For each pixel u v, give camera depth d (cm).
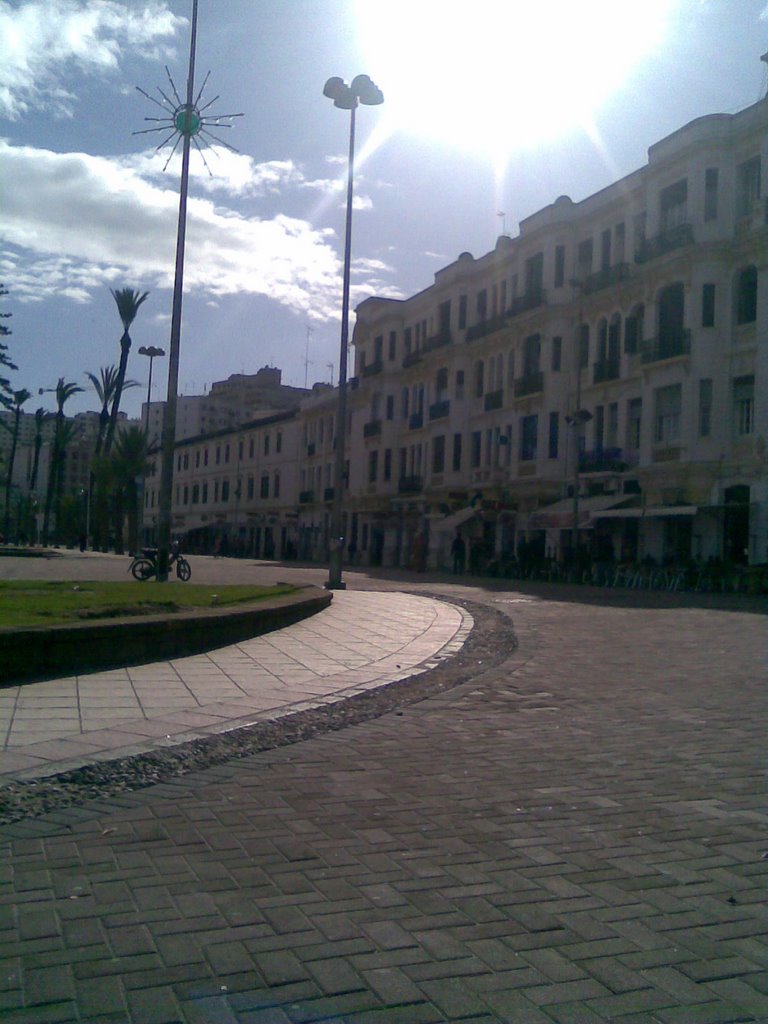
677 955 429
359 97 2788
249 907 474
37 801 647
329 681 1171
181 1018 367
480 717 978
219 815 629
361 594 2583
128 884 502
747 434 3309
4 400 5059
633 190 3941
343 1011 375
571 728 924
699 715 988
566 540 4284
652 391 3659
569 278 4250
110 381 7181
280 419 8231
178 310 2631
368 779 728
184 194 2638
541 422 4409
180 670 1190
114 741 816
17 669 1056
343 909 474
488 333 5006
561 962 421
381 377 6266
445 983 400
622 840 586
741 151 3372
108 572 3003
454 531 5216
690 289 3447
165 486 2598
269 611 1588
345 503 6869
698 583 3142
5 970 404
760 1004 388
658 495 3616
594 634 1712
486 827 608
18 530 10100
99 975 400
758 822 623
